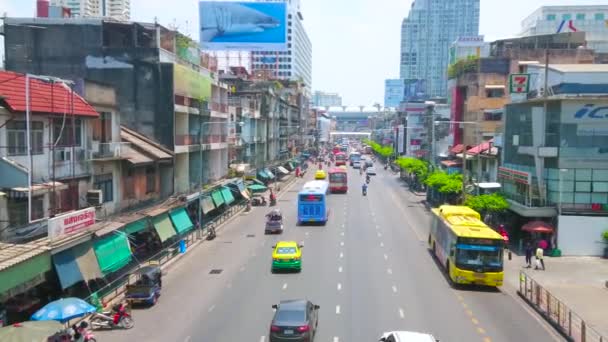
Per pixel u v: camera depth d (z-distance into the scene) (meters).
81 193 31.02
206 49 103.50
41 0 49.50
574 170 38.84
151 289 26.36
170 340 21.61
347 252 39.88
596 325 23.75
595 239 38.62
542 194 40.38
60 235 24.61
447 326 23.70
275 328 20.17
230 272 33.50
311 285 30.33
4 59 44.62
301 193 52.66
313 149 182.00
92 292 27.80
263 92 94.12
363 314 25.17
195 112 50.38
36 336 17.08
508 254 37.72
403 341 17.33
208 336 22.06
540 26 121.62
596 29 120.56
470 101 72.81
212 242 43.72
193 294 28.52
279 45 103.38
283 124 117.00
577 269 34.81
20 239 24.36
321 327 23.22
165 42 49.09
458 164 69.56
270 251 40.00
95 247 27.41
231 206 62.31
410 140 116.69
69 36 44.41
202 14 102.94
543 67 46.94
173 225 39.59
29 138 24.41
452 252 31.12
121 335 22.27
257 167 85.56
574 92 42.50
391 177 111.62
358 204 69.25
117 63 44.34
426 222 55.19
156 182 43.12
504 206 42.91
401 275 33.03
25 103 25.45
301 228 50.81
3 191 24.02
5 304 23.38
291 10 173.50
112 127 35.09
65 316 19.42
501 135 51.84
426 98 158.38
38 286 25.70
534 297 27.31
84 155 31.12
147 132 44.47
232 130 68.31
